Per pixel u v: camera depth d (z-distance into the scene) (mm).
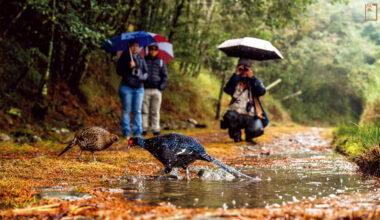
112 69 18141
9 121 11141
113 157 7762
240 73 11461
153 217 3121
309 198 3996
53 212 3357
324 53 30953
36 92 12875
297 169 6492
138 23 17656
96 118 14781
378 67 13406
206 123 20469
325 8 29891
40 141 10430
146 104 12281
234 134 11648
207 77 26609
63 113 13617
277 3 16781
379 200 3832
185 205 3715
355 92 30078
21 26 13289
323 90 33312
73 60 14727
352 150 8047
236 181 5309
